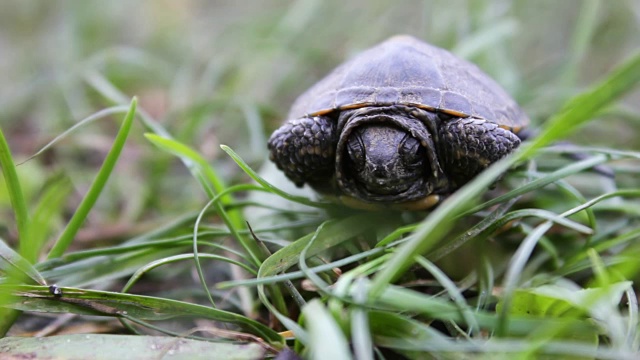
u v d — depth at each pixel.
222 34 0.34
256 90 0.28
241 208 0.18
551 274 0.17
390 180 0.17
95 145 0.24
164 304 0.15
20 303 0.15
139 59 0.29
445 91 0.17
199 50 0.35
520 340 0.14
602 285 0.15
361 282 0.14
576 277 0.17
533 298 0.15
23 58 0.36
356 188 0.17
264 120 0.24
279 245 0.17
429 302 0.14
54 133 0.24
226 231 0.17
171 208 0.21
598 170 0.18
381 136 0.17
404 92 0.17
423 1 0.32
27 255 0.17
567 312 0.15
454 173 0.17
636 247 0.16
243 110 0.23
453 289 0.14
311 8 0.30
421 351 0.15
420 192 0.17
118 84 0.29
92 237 0.20
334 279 0.16
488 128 0.17
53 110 0.27
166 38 0.36
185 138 0.22
